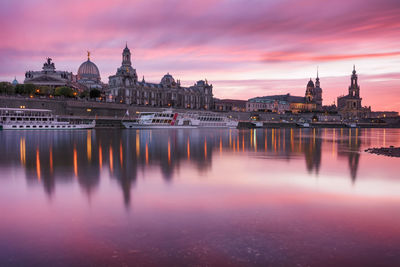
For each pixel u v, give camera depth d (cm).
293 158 3859
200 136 8681
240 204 1702
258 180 2380
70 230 1302
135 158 3600
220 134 10219
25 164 3070
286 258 1073
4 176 2439
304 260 1060
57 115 13838
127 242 1191
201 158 3694
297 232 1301
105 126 14888
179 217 1473
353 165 3281
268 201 1769
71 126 12719
